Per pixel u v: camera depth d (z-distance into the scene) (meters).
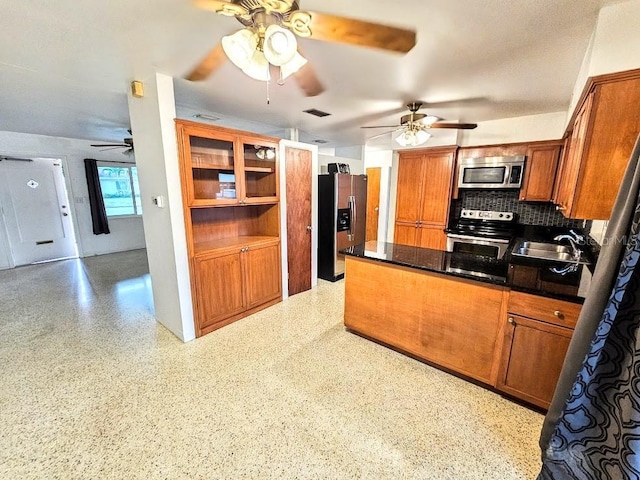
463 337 2.03
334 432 1.65
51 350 2.46
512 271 2.02
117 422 1.72
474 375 2.01
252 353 2.44
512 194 4.01
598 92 1.55
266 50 1.23
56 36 1.66
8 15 1.44
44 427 1.68
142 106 2.38
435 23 1.55
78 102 2.94
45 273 4.64
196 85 2.46
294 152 3.52
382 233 6.98
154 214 2.57
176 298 2.56
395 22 1.54
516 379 1.82
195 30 1.63
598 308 1.17
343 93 2.67
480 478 1.40
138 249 6.43
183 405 1.85
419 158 4.34
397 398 1.92
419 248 2.76
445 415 1.78
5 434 1.63
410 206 4.51
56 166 5.39
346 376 2.14
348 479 1.39
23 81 2.34
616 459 1.12
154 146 2.35
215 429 1.67
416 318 2.25
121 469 1.43
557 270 2.03
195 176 2.68
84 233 5.66
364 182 4.77
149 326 2.89
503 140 3.81
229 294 2.91
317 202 4.08
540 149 3.56
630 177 1.11
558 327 1.62
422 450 1.54
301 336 2.72
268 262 3.32
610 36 1.47
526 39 1.71
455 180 4.18
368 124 3.99
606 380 1.17
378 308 2.47
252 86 2.49
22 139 4.80
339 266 4.48
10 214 4.93
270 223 3.48
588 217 1.68
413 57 1.95
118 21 1.52
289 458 1.49
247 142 2.86
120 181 6.12
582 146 1.65
